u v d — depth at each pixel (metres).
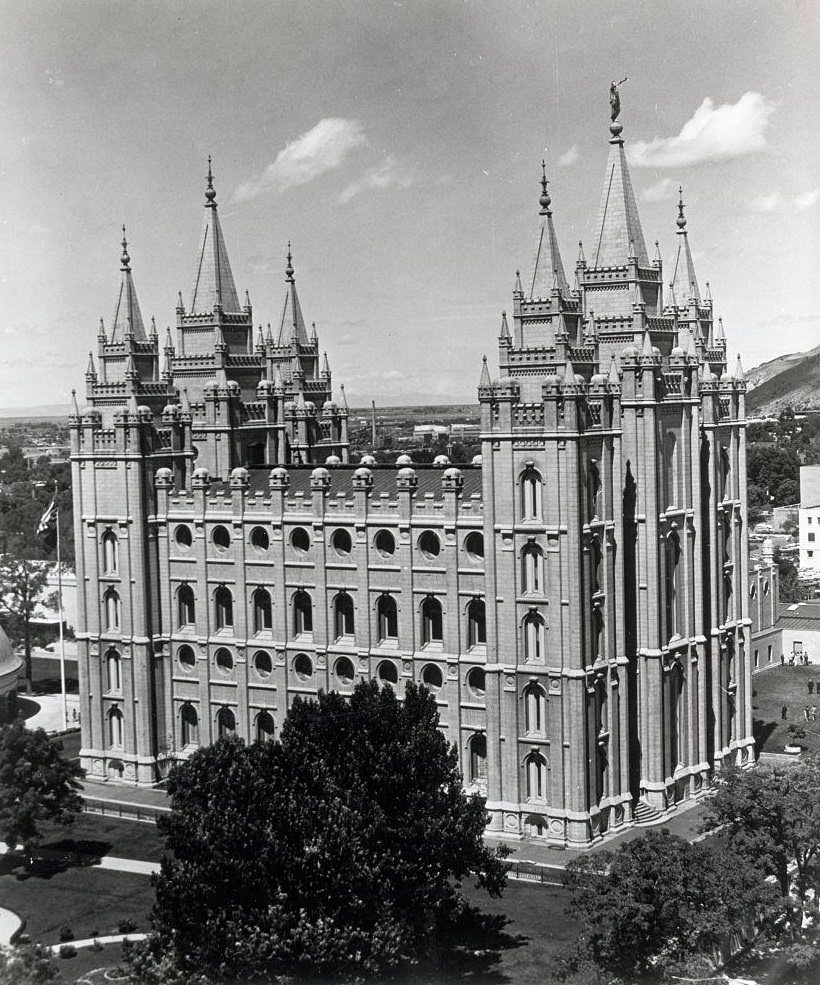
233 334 127.00
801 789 78.88
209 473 120.19
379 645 106.25
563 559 96.00
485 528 98.62
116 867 95.50
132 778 116.75
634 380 104.38
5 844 99.69
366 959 64.06
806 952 70.62
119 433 114.81
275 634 110.75
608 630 100.38
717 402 117.00
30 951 63.72
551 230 100.44
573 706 96.44
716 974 68.62
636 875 69.75
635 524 105.00
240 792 71.44
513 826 99.25
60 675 166.25
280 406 126.94
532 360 99.31
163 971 63.50
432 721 84.56
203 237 126.62
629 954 68.81
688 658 109.94
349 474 115.12
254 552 111.75
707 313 132.88
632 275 108.06
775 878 85.50
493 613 98.69
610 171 109.75
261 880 65.69
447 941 80.44
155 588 116.56
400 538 103.69
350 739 79.38
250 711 112.94
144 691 115.62
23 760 95.69
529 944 79.88
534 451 96.56
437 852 74.25
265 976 62.41
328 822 68.06
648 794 105.38
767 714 139.25
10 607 164.38
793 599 195.12
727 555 119.69
